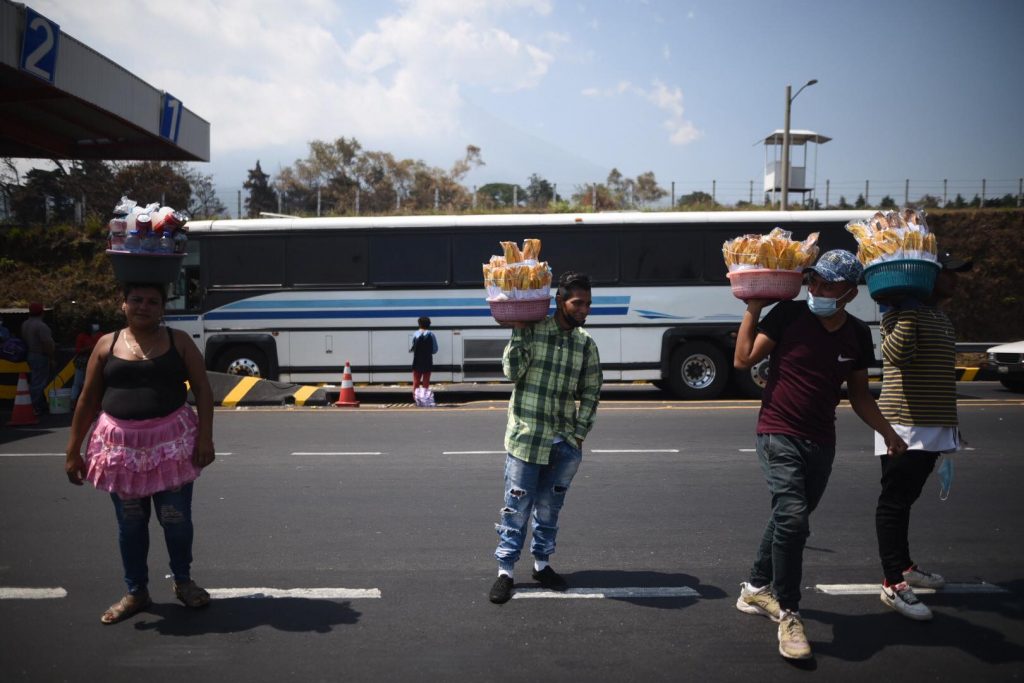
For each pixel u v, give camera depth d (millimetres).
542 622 4379
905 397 4492
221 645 4039
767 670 3787
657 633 4230
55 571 5172
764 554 4422
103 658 3879
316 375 15086
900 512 4582
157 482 4258
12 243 26344
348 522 6398
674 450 9477
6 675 3689
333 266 15094
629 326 14969
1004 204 35969
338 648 4016
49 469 8445
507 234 15008
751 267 4141
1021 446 9594
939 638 4168
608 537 6008
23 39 13672
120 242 4199
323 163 45938
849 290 4000
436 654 3953
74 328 23062
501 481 7871
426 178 44719
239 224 15172
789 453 4066
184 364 4359
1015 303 31172
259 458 9031
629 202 40719
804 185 36750
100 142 19844
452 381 15000
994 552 5637
